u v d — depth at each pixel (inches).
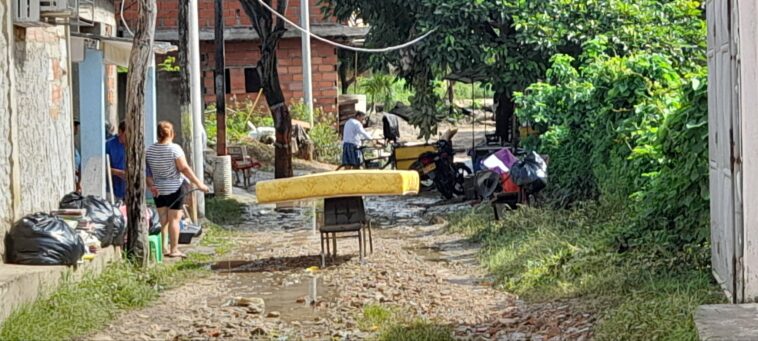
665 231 486.6
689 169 466.3
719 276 411.8
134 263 552.1
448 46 873.5
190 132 807.7
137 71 551.8
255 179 1158.3
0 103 464.1
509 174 719.7
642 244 486.9
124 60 680.4
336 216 615.8
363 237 625.6
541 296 466.6
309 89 1405.0
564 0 868.6
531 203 708.7
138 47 549.0
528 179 696.4
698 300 382.9
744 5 363.6
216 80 954.7
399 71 993.5
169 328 437.7
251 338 420.2
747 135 364.2
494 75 899.4
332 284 542.0
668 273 442.3
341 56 1765.5
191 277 566.9
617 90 650.8
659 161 559.5
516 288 496.1
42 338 389.1
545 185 702.5
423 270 574.6
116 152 645.9
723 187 400.8
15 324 393.7
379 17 956.0
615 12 858.1
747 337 313.9
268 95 955.3
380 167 1202.0
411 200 960.9
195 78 811.4
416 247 669.3
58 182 556.4
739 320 336.8
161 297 506.6
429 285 526.3
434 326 417.4
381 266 591.2
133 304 480.1
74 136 652.7
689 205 472.4
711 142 430.0
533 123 816.3
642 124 619.8
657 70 648.4
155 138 743.1
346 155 1125.7
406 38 952.9
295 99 1459.2
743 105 364.2
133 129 553.6
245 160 1088.2
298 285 543.2
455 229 726.5
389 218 840.3
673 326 354.0
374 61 964.0
